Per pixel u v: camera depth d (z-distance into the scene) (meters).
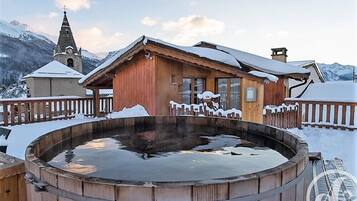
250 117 7.75
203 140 3.25
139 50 8.36
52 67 23.05
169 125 4.12
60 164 2.30
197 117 4.10
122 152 2.69
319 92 15.63
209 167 2.21
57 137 2.92
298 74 11.12
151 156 2.54
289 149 2.75
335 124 8.43
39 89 21.41
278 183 1.64
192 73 9.28
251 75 7.68
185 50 7.97
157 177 1.97
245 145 3.00
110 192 1.47
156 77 8.38
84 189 1.52
